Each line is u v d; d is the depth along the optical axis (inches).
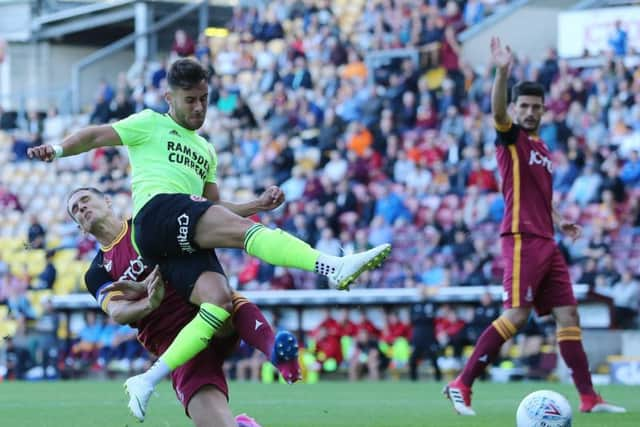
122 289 610.2
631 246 1683.1
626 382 1499.8
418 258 1782.7
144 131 631.2
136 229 614.5
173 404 1124.5
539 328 1590.8
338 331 1695.4
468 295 1651.1
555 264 914.7
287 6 2493.8
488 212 1804.9
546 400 664.4
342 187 1924.2
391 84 2127.2
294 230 1907.0
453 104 2047.2
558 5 2196.1
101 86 2450.8
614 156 1803.6
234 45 2458.2
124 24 3026.6
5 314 2059.5
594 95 1942.7
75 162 2349.9
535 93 905.5
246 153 2156.7
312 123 2165.4
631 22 2025.1
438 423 869.8
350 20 2443.4
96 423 925.8
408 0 2359.7
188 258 605.9
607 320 1577.3
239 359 1742.1
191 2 2893.7
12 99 2797.7
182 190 629.3
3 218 2282.2
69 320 1927.9
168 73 636.7
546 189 904.3
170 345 623.5
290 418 948.0
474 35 2256.4
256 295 1776.6
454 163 1931.6
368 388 1412.4
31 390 1443.2
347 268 565.3
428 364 1705.2
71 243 2143.2
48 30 2979.8
